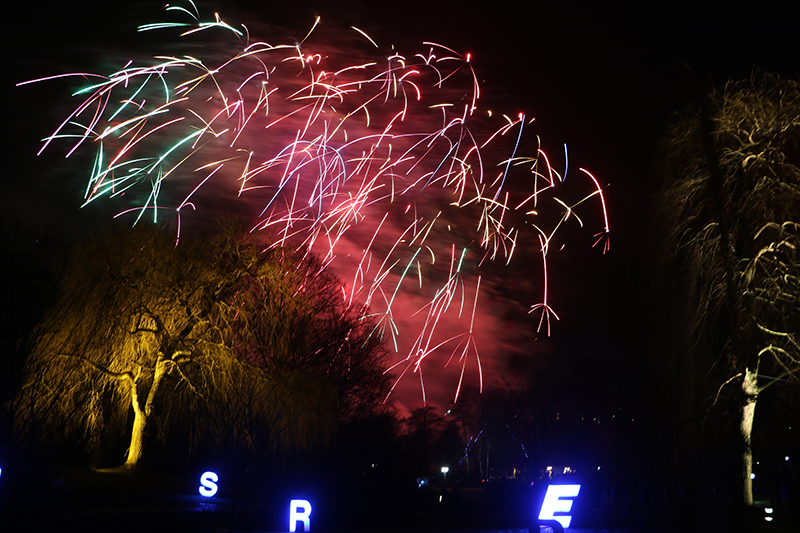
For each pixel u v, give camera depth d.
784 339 22.05
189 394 33.47
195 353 33.16
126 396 34.19
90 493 25.72
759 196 22.34
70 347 27.14
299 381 32.41
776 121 22.34
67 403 24.83
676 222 23.34
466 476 80.81
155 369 33.56
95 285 29.67
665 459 22.20
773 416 22.80
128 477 30.70
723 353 22.66
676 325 22.89
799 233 22.05
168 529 18.22
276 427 29.67
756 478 28.92
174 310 33.62
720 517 20.92
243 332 35.31
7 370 16.97
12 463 15.76
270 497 29.66
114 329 31.08
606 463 23.16
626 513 21.83
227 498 28.53
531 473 24.62
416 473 54.78
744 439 21.95
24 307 19.45
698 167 23.22
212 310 34.50
